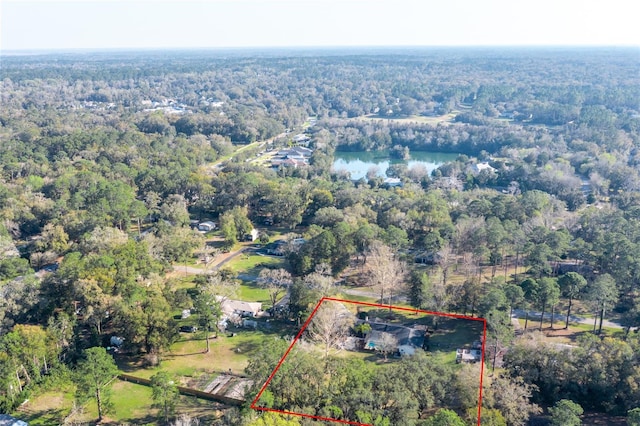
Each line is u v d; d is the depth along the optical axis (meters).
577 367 105.38
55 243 170.25
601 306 130.38
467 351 124.44
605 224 187.25
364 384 94.94
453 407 99.44
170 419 102.44
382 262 156.88
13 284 130.38
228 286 148.88
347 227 171.00
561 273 161.62
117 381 115.62
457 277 163.88
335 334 129.62
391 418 89.56
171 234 180.00
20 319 126.69
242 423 88.19
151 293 131.00
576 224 195.12
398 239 172.38
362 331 131.38
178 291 140.00
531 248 158.50
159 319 121.00
